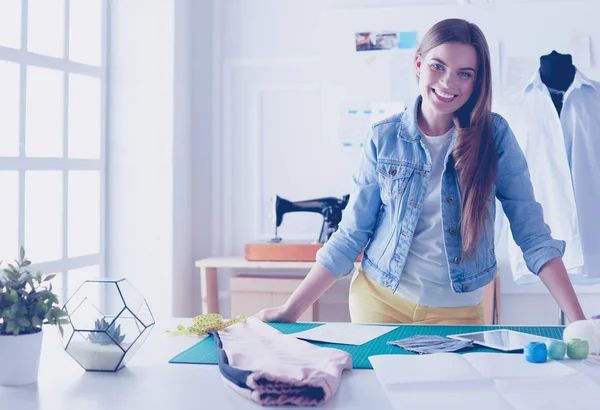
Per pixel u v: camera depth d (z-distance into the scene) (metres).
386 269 2.00
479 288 1.97
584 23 3.59
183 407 1.18
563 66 3.26
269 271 3.90
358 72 3.78
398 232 1.98
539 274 1.88
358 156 3.79
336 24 3.79
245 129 3.95
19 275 1.38
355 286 2.09
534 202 1.95
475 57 1.88
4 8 2.94
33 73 3.11
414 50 3.72
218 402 1.20
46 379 1.37
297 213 3.89
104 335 1.40
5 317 1.32
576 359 1.47
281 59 3.89
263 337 1.59
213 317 1.78
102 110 3.67
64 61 3.32
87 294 1.44
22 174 3.03
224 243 3.97
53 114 3.27
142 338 1.45
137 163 3.70
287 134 3.91
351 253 2.00
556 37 3.61
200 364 1.46
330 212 3.47
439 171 1.97
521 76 3.63
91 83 3.59
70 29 3.39
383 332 1.74
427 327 1.80
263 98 3.93
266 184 3.94
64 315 1.40
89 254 3.55
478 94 1.90
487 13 3.66
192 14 3.93
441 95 1.90
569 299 1.79
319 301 3.72
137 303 1.46
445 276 1.95
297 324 1.88
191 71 3.94
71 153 3.42
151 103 3.68
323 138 3.83
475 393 1.21
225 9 3.95
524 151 3.23
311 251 3.46
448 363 1.38
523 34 3.63
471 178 1.89
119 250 3.72
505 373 1.31
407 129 2.00
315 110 3.88
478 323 1.99
